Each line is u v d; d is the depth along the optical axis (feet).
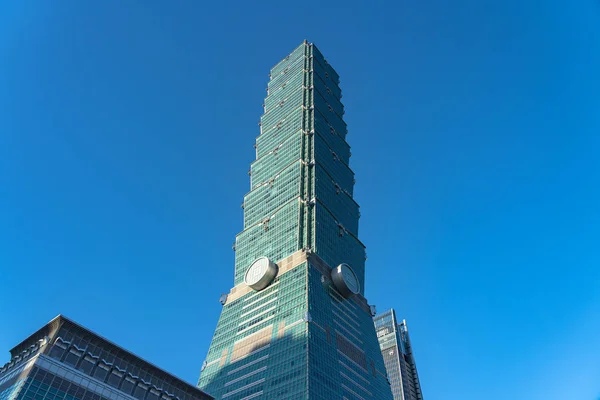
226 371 577.02
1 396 277.44
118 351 323.98
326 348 534.78
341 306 618.44
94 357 307.58
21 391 263.90
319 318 558.15
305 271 599.16
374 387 576.61
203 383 590.96
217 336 643.04
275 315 584.81
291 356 514.68
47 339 295.69
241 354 580.30
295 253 637.71
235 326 630.33
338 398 498.28
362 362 585.63
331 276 629.51
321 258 640.17
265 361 538.88
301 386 473.67
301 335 526.98
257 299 634.84
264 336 572.51
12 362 306.96
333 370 521.65
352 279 645.10
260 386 514.68
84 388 290.76
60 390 279.69
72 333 307.78
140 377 326.65
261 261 652.48
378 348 646.33
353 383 540.93
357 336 610.65
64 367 288.51
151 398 324.60
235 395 532.32
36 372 275.18
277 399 483.10
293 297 582.76
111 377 310.24
